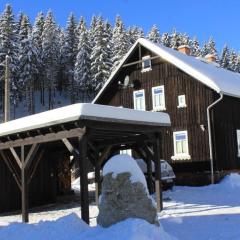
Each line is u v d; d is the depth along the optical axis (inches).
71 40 2903.5
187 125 1011.3
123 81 1153.4
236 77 1208.8
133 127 561.6
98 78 2332.7
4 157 657.0
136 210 375.2
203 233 418.9
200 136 985.5
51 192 799.7
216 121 976.3
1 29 2325.3
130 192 379.9
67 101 2792.8
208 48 3100.4
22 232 381.4
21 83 2353.6
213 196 736.3
